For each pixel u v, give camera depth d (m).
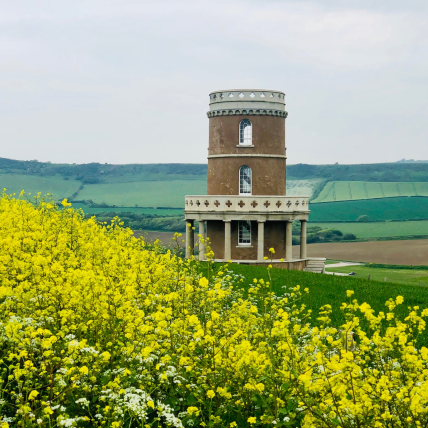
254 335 15.82
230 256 61.09
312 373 13.60
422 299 34.50
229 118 63.03
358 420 12.00
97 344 14.85
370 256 119.75
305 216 61.53
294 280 40.19
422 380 12.59
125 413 13.57
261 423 13.62
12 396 13.59
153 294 18.86
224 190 63.03
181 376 14.20
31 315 15.89
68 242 25.73
